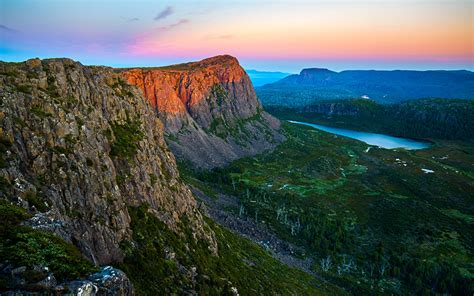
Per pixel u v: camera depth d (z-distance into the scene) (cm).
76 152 5191
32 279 2320
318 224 17538
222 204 18275
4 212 3081
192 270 6350
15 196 3688
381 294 12481
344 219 19300
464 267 14588
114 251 5003
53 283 2381
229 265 8412
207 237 8488
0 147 4097
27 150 4447
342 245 16088
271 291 8800
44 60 6662
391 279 13738
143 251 5669
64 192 4566
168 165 9012
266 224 16938
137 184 6756
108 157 6025
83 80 7250
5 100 4569
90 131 6012
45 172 4488
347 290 12431
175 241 6744
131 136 7756
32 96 5066
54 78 6294
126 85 9450
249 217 17375
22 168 4234
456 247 16312
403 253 15575
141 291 4806
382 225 18600
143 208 6612
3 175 3781
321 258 14862
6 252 2481
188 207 8719
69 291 2344
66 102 6122
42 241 2772
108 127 7056
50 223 3403
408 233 17625
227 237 11500
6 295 2147
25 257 2486
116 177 6391
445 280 13388
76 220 4519
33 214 3491
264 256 12112
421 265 14100
